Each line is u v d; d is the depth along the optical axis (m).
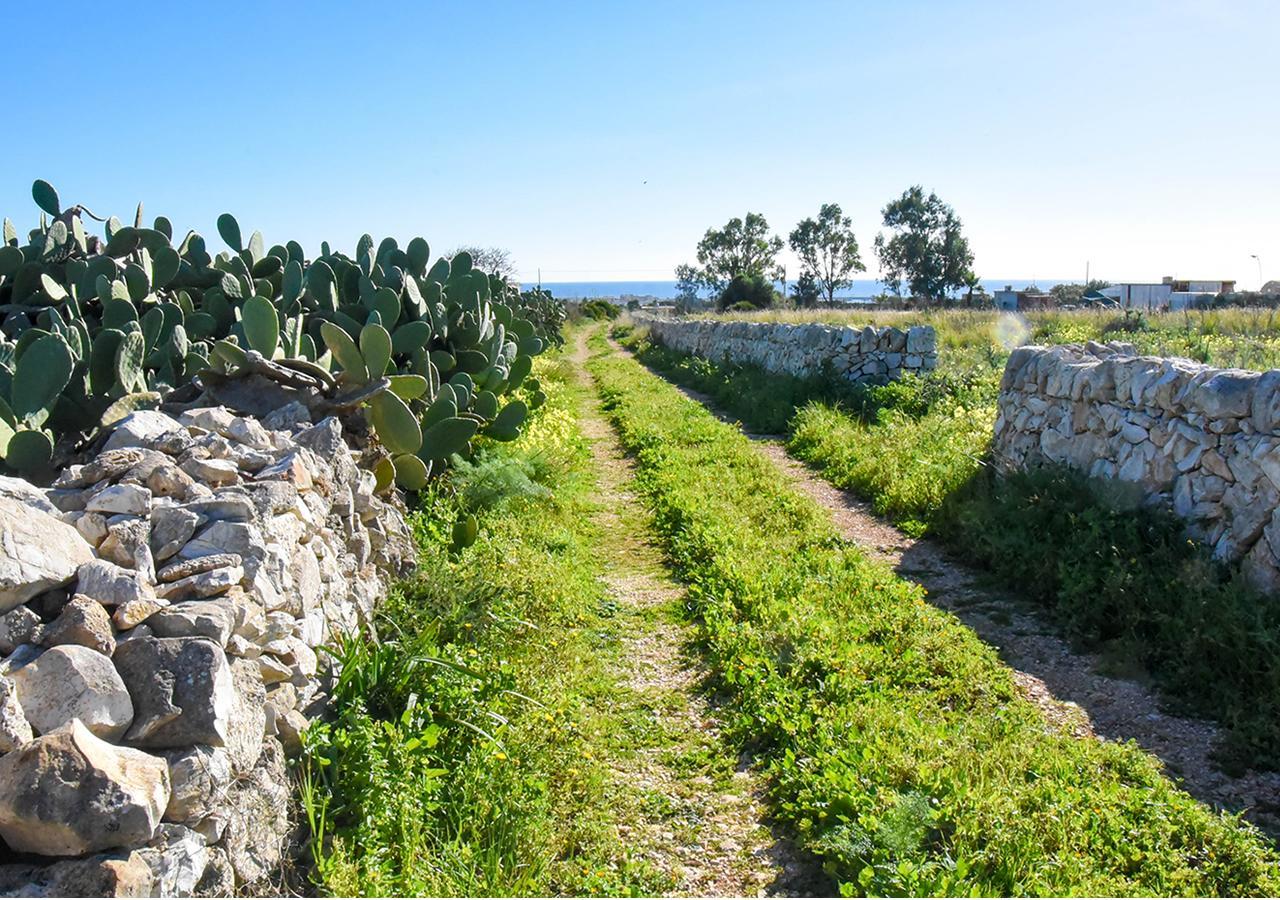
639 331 46.09
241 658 3.59
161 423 5.12
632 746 4.98
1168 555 6.45
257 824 3.35
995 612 6.91
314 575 4.62
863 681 5.39
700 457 12.24
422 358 8.97
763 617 6.36
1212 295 36.91
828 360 17.02
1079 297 44.69
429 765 4.28
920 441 11.93
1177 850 3.89
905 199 71.06
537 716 4.82
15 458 5.12
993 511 8.20
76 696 2.92
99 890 2.62
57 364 5.41
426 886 3.44
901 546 8.70
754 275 68.00
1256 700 5.05
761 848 4.11
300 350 7.80
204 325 7.77
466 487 8.59
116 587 3.35
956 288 71.06
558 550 8.11
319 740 3.94
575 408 18.30
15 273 8.12
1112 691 5.55
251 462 4.88
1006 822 3.93
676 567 8.12
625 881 3.82
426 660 4.73
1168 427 7.16
